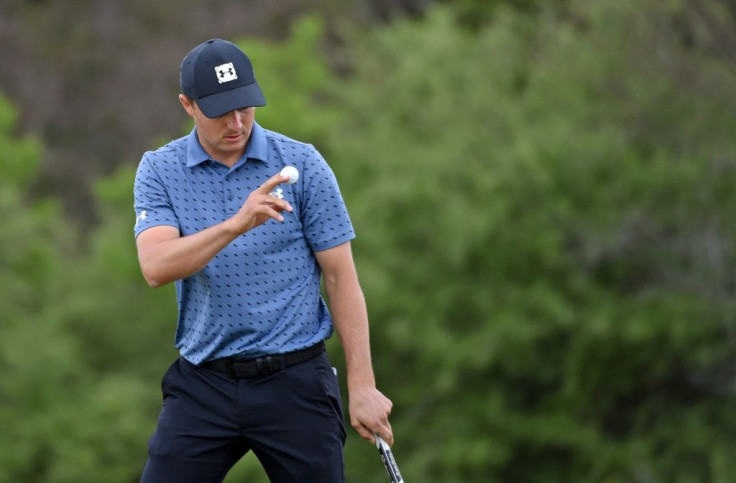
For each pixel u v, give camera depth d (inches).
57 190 3651.6
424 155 2532.0
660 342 2317.9
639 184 2295.8
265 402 515.2
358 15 3831.2
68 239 2920.8
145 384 2679.6
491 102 2556.6
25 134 3703.3
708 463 2338.8
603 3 2364.7
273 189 507.2
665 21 2345.0
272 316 511.5
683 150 2314.2
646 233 2321.6
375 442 530.9
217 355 515.8
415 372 2581.2
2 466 2406.5
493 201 2416.3
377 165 2635.3
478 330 2439.7
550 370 2439.7
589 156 2332.7
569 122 2386.8
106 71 3811.5
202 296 510.0
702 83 2298.2
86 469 2416.3
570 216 2348.7
